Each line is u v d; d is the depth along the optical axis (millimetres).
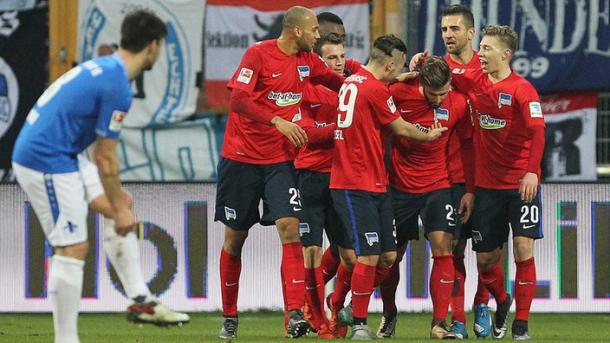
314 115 34844
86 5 52281
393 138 33062
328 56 34719
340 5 51531
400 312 43188
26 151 23703
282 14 51969
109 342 31719
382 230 31719
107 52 52312
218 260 43469
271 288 43906
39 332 37156
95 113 23781
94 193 24281
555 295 43375
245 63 32719
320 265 34406
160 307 23641
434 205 32688
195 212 43500
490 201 33250
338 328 34375
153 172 52281
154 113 52219
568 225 43281
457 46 33875
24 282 43719
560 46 51531
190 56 52156
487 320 34812
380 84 30781
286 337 33344
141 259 43531
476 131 33219
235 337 34094
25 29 52312
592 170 51938
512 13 51281
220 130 52344
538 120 31750
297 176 34281
